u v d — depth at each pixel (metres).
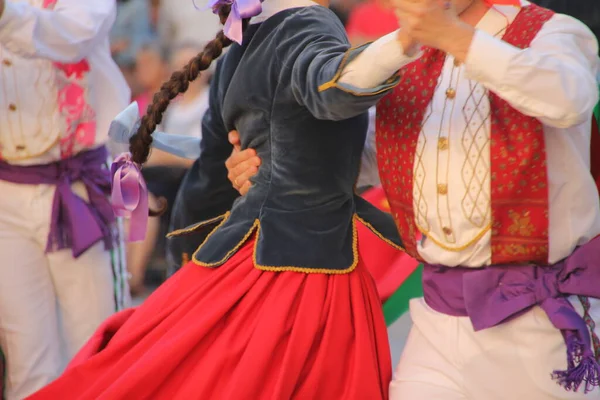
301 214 6.02
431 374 5.86
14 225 8.43
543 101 5.07
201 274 6.23
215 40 6.44
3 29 7.80
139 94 14.85
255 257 6.00
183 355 5.79
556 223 5.59
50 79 8.30
